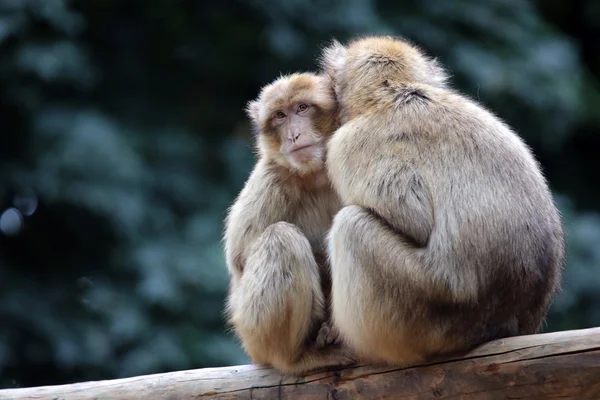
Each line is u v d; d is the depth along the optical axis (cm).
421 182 727
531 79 2086
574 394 690
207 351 1738
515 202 725
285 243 795
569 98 2112
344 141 767
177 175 1948
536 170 769
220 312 1783
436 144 736
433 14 2089
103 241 1905
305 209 870
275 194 867
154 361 1714
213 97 2125
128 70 2073
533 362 700
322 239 866
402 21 2061
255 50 2070
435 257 714
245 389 795
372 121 765
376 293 725
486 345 723
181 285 1777
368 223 732
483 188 718
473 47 2075
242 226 866
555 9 2556
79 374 1788
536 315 761
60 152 1827
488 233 712
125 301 1781
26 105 1869
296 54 2014
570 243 1981
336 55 885
